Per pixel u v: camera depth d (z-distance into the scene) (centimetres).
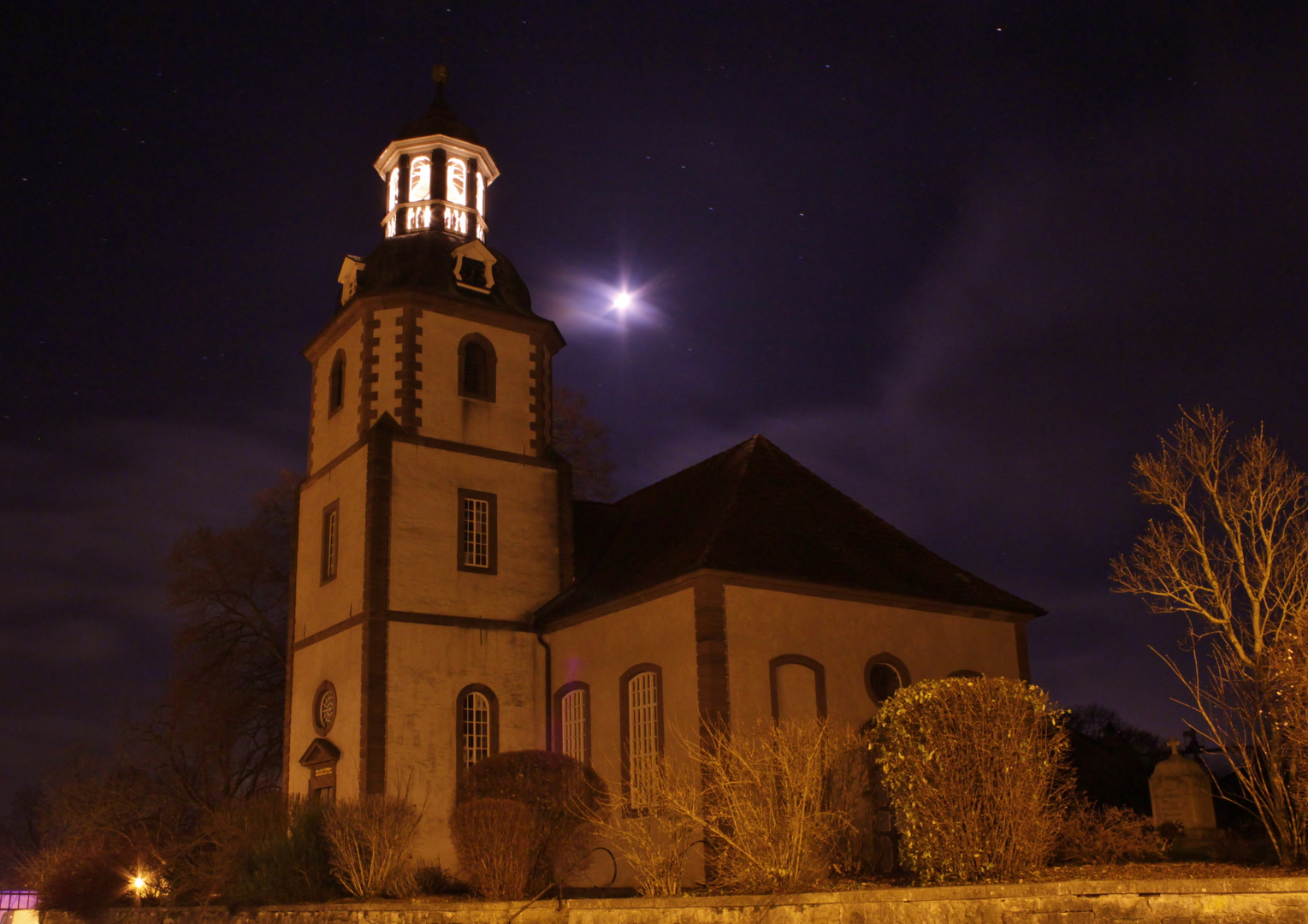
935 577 2383
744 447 2573
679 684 2058
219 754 3422
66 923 2581
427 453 2517
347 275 2792
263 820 2158
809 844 1410
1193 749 1933
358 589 2402
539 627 2506
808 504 2420
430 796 2289
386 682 2311
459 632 2425
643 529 2573
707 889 1484
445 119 2942
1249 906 920
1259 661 1340
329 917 1716
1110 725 3619
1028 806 1278
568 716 2381
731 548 2106
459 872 2189
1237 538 1423
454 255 2728
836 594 2175
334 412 2697
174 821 2884
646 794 1670
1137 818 1572
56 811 2966
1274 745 1312
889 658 2205
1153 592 1485
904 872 1689
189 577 3481
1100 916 982
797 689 2069
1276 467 1429
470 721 2389
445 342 2630
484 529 2553
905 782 1391
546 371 2798
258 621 3531
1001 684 1372
